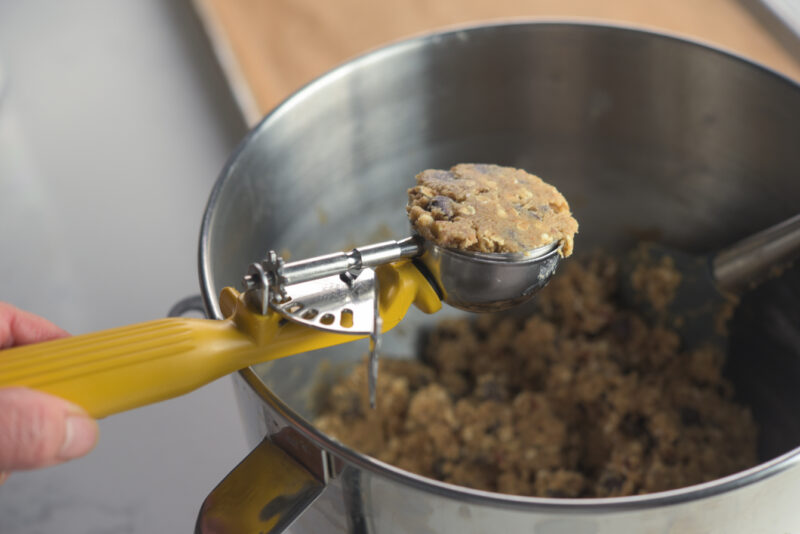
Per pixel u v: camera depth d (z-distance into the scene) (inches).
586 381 21.6
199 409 22.7
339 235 20.8
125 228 27.3
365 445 21.6
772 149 19.1
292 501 13.5
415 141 20.5
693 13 28.4
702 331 21.7
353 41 29.4
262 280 12.8
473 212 14.1
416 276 14.1
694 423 21.1
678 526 12.7
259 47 30.0
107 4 36.6
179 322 13.4
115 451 21.9
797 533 14.2
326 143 19.0
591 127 20.9
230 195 16.6
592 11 29.0
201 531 13.4
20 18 36.1
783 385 20.3
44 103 31.9
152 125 30.7
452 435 21.5
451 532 13.2
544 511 12.3
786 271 19.5
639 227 22.2
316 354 20.8
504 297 14.2
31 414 12.2
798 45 26.6
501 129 21.0
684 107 19.8
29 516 20.8
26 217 27.7
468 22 29.4
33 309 24.8
